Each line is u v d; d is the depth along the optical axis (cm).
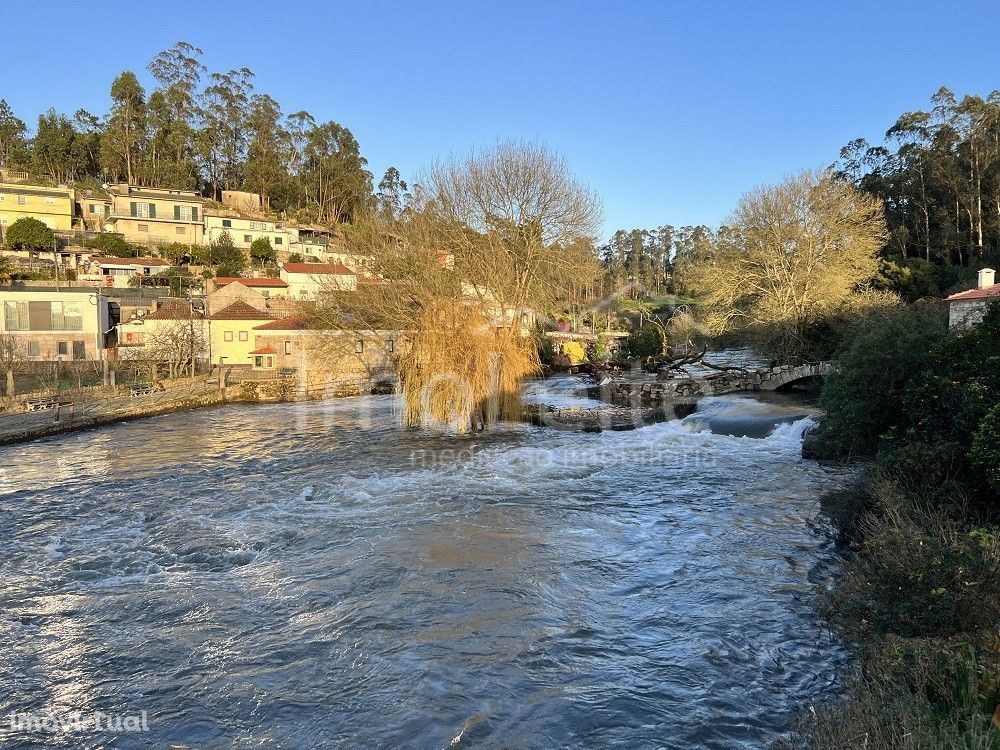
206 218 8044
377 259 3219
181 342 4491
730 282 4125
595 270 4041
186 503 1600
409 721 705
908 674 609
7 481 1867
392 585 1071
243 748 670
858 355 1752
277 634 911
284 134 10825
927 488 1080
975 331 1330
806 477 1759
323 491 1691
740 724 689
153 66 10238
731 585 1055
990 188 5053
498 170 3816
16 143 9856
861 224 3891
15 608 1010
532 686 770
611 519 1423
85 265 6725
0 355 3847
